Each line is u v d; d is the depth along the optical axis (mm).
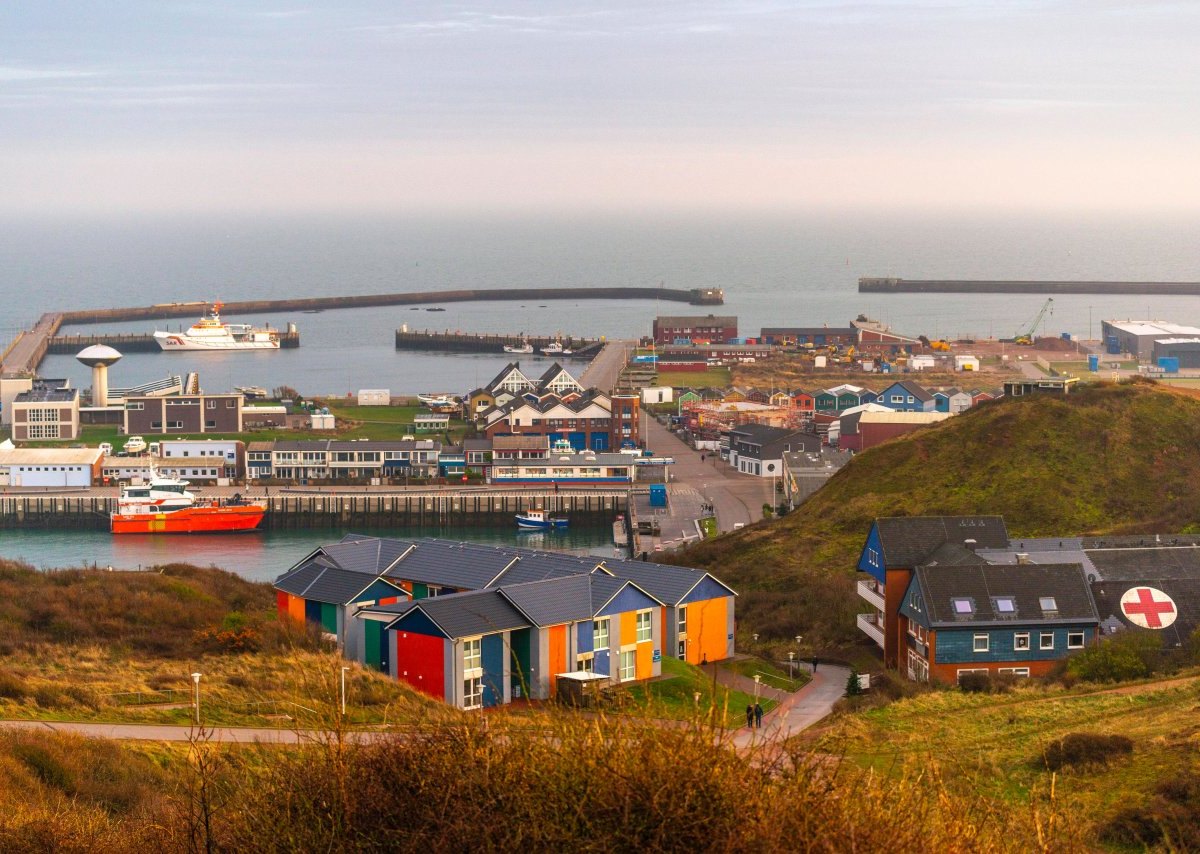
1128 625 69812
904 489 114875
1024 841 19047
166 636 73438
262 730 51344
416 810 18516
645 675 69750
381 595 75750
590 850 16922
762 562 105250
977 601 68938
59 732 44844
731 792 17109
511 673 66500
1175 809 35406
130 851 24703
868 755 41844
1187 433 118125
